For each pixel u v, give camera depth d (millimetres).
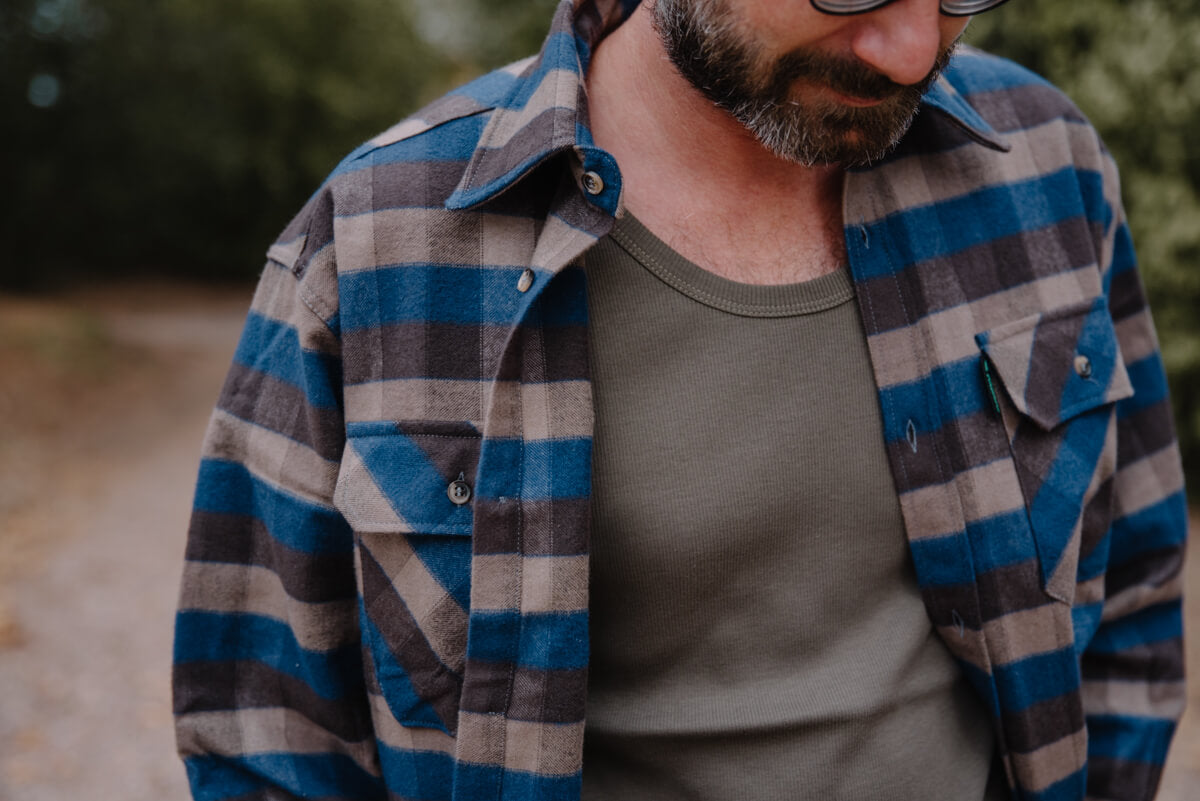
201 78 14695
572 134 855
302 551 936
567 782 869
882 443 925
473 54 11219
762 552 904
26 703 3762
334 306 906
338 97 15703
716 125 893
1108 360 1013
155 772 3398
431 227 892
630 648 914
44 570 5020
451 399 893
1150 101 4332
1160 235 4422
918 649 959
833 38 749
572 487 862
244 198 16500
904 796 937
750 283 915
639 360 888
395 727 928
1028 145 1037
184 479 6871
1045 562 963
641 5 931
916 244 964
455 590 897
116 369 9859
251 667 1008
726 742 915
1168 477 1117
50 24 12758
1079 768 1006
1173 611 1125
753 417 893
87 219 14914
